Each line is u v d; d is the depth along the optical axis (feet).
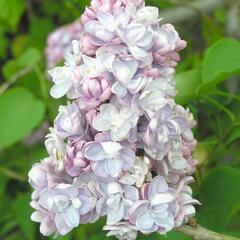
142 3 1.43
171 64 1.41
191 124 1.44
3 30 3.89
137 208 1.32
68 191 1.35
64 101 2.49
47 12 3.75
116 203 1.33
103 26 1.36
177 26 2.68
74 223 1.35
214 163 2.06
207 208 1.71
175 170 1.39
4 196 2.91
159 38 1.36
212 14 2.89
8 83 2.82
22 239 2.83
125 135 1.31
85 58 1.36
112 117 1.33
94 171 1.32
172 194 1.35
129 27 1.34
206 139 2.18
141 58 1.33
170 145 1.36
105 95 1.32
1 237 2.83
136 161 1.34
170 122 1.33
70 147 1.35
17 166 2.90
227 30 2.70
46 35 3.70
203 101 1.98
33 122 2.47
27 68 2.79
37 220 1.41
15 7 3.59
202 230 1.41
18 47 3.74
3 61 4.10
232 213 1.68
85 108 1.35
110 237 1.86
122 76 1.31
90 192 1.34
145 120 1.34
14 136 2.46
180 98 1.92
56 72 1.41
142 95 1.31
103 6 1.40
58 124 1.38
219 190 1.71
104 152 1.32
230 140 1.97
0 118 2.49
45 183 1.40
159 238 1.65
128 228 1.33
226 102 2.00
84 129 1.36
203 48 2.81
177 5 2.67
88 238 2.12
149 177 1.35
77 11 3.11
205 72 1.88
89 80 1.33
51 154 1.40
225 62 1.88
